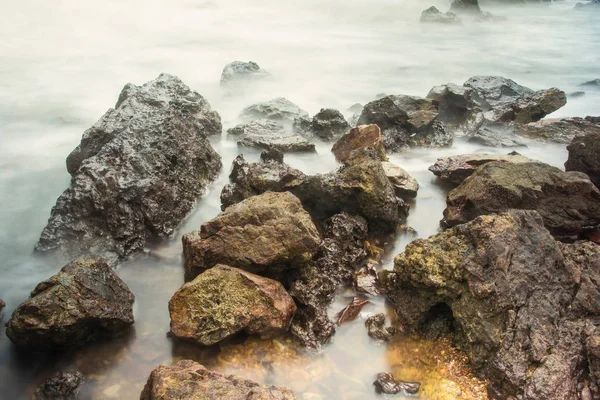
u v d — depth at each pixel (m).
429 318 8.86
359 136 14.48
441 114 18.48
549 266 8.49
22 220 12.52
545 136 17.81
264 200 10.10
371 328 8.73
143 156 11.95
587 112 23.16
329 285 9.48
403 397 7.55
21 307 7.97
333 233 10.59
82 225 10.63
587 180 11.06
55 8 47.25
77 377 7.67
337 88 25.69
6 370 7.98
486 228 8.70
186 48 35.72
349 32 45.50
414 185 12.98
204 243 9.31
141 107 13.83
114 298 8.66
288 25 48.41
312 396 7.54
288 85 25.62
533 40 43.94
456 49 38.72
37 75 26.59
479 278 8.23
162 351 8.27
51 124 19.45
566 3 78.19
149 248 10.98
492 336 7.75
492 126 18.89
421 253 8.90
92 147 12.70
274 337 8.45
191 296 8.30
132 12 49.78
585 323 7.98
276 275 9.34
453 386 7.66
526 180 11.18
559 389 7.17
